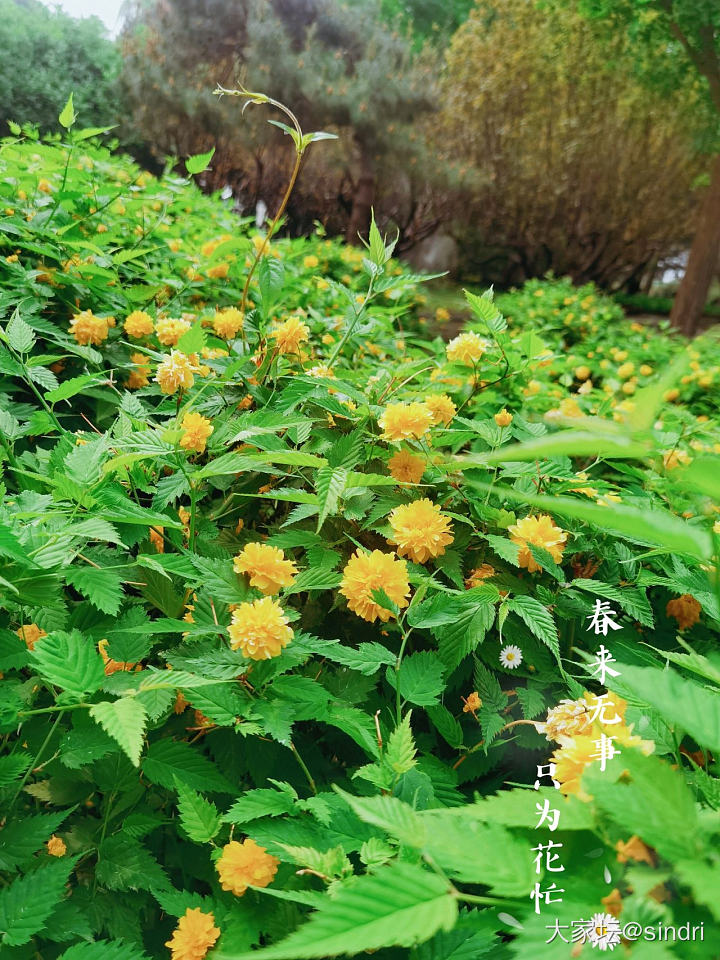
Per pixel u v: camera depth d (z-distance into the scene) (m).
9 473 0.63
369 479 0.52
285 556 0.58
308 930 0.20
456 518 0.58
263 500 0.63
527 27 5.29
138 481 0.56
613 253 6.44
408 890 0.21
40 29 7.06
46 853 0.43
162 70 5.66
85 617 0.46
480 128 5.86
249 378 0.72
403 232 6.33
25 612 0.46
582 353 2.25
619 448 0.17
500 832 0.23
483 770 0.49
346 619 0.54
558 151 5.73
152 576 0.50
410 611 0.47
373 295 0.74
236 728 0.40
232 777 0.47
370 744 0.39
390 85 5.52
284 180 5.95
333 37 5.73
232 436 0.58
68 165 1.08
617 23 4.38
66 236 0.99
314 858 0.33
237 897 0.40
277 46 5.38
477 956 0.34
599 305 3.20
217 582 0.46
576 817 0.23
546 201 6.08
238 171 6.18
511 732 0.52
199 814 0.40
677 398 1.58
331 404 0.61
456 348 0.72
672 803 0.21
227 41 5.64
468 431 0.63
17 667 0.42
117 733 0.33
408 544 0.51
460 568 0.56
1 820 0.42
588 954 0.19
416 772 0.41
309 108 5.46
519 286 7.09
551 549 0.52
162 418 0.81
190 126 5.76
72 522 0.47
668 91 4.69
